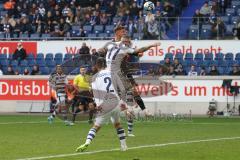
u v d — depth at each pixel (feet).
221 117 195.31
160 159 85.56
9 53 233.35
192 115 202.90
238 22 225.97
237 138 119.96
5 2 260.62
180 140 115.55
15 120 178.19
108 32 235.81
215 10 230.48
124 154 91.15
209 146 103.96
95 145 105.09
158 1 240.73
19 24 243.40
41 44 231.50
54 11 244.22
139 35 227.40
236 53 220.43
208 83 202.59
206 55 221.05
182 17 231.91
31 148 99.60
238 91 200.64
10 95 215.92
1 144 106.22
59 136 123.95
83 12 242.58
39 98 213.46
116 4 245.04
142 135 127.13
